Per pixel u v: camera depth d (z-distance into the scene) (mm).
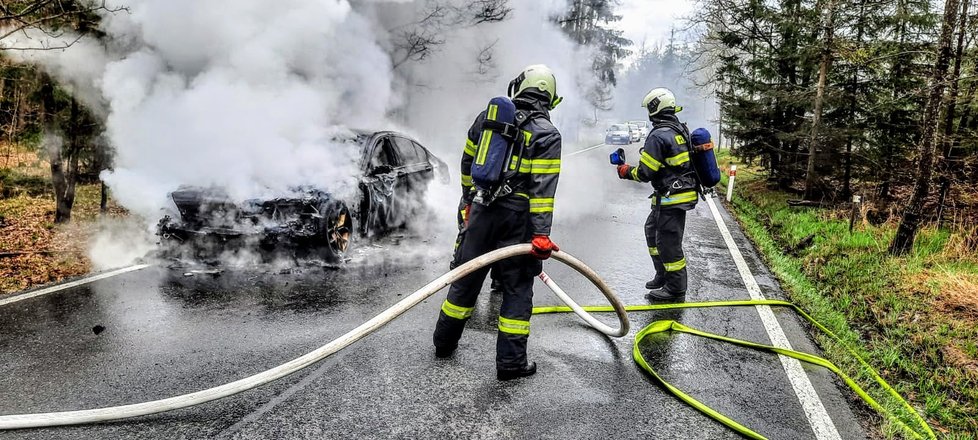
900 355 4098
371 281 4723
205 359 3170
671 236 4555
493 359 3324
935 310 4887
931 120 6207
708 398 3002
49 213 7773
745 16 12086
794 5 11523
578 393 2963
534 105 2945
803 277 6125
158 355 3199
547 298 4605
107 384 2846
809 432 2732
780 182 13016
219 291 4363
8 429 2385
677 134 4453
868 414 2975
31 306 3941
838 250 7102
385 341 3498
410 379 3016
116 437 2402
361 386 2914
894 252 6555
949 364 3926
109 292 4285
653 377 3131
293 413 2631
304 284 4582
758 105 12031
